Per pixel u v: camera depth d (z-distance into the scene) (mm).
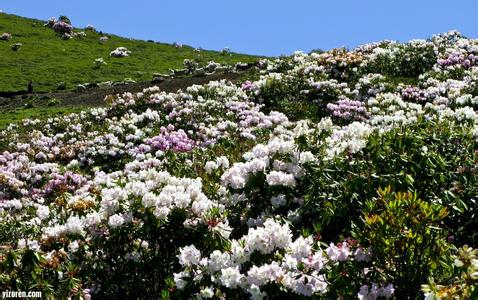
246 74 31969
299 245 5527
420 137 8008
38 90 48031
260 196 8141
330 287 5328
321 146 8664
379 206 6031
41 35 79188
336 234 7508
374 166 7738
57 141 21234
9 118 31500
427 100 19234
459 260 4074
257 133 16750
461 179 7367
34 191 15695
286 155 8453
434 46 26266
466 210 7051
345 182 7344
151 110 22672
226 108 21703
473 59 23531
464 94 18047
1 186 15703
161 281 6918
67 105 35625
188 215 6949
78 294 6484
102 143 19062
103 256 7332
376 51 26047
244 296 5727
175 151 16484
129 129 20203
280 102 21656
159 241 7000
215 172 9914
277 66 28719
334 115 19031
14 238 8828
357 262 5324
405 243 5238
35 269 6648
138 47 78062
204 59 69938
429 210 5258
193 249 5934
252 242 5711
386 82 21578
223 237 6508
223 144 15070
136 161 14945
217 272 5719
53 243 7348
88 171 17797
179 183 7895
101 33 85125
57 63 62031
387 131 8562
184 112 20953
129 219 6898
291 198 7996
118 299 6922
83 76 55594
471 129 8617
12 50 67688
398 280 5309
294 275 5293
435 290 4133
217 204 7973
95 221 7145
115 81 52938
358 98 20906
